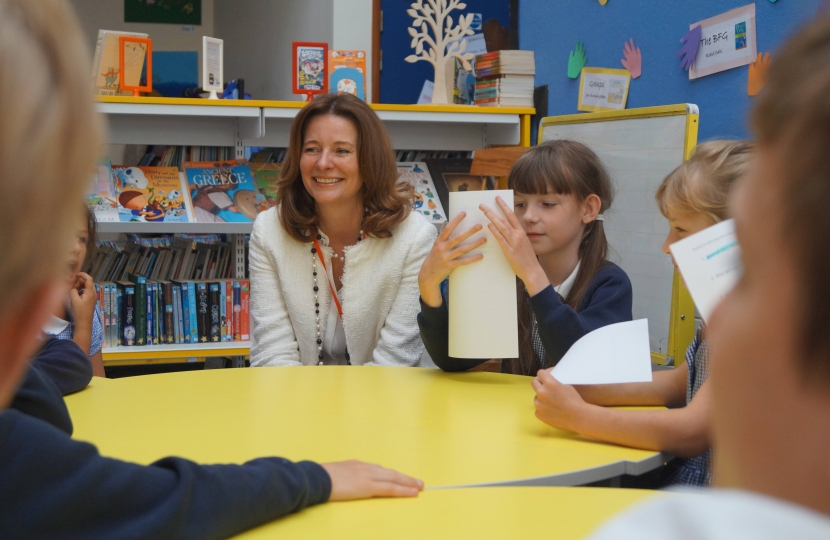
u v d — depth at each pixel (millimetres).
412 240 2000
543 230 1777
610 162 2580
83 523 566
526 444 1103
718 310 224
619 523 222
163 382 1537
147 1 6371
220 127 3209
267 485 760
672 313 2275
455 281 1520
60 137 262
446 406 1339
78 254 2031
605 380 1245
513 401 1383
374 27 4008
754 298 208
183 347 2998
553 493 873
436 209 3305
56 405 1016
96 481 576
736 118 2203
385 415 1271
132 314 2988
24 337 279
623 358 1287
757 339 203
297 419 1239
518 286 1835
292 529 766
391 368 1700
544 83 3262
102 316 2922
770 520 193
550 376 1174
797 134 200
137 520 606
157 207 2996
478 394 1438
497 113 3195
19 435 540
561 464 1008
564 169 1751
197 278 3186
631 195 2480
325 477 842
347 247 1990
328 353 2078
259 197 3133
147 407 1316
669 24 2486
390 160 2035
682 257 920
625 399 1363
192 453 1050
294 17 4961
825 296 191
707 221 1312
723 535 197
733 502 203
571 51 3043
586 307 1736
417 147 3441
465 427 1195
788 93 205
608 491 886
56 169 262
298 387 1495
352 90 3051
